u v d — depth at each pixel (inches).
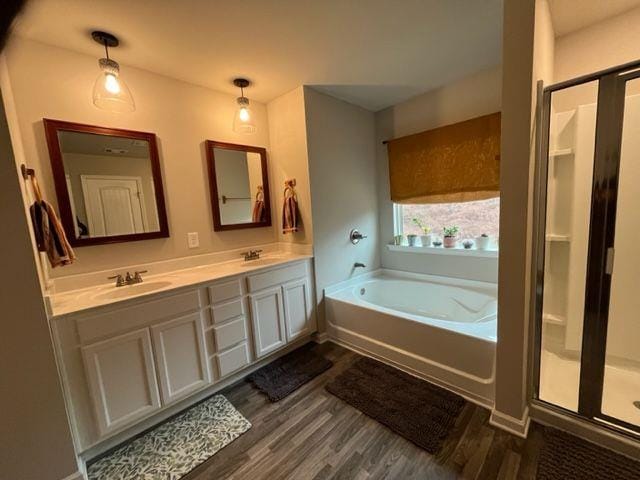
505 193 56.7
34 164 66.6
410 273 124.2
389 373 85.1
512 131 54.5
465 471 54.1
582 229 73.1
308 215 103.6
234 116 97.0
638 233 67.4
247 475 56.2
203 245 95.3
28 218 52.0
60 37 65.5
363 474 54.9
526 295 57.9
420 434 62.4
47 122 67.2
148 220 83.0
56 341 55.2
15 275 48.0
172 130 87.7
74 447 54.6
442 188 107.1
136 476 57.2
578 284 74.7
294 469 56.8
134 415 65.0
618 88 52.9
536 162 57.2
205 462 59.6
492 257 100.8
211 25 64.4
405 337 85.2
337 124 110.0
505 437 60.7
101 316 60.2
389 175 123.0
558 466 53.4
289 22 65.3
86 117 72.9
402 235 126.0
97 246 75.2
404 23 68.1
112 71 63.0
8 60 63.1
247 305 85.9
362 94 107.0
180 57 76.4
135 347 64.9
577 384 69.2
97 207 74.7
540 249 60.7
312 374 86.8
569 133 73.1
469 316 102.4
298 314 100.2
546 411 62.5
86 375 58.9
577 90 77.1
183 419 71.3
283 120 105.9
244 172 104.9
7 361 48.2
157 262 85.5
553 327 78.7
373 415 68.7
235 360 82.8
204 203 95.3
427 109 109.3
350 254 118.3
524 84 52.3
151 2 56.2
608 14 70.1
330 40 73.1
